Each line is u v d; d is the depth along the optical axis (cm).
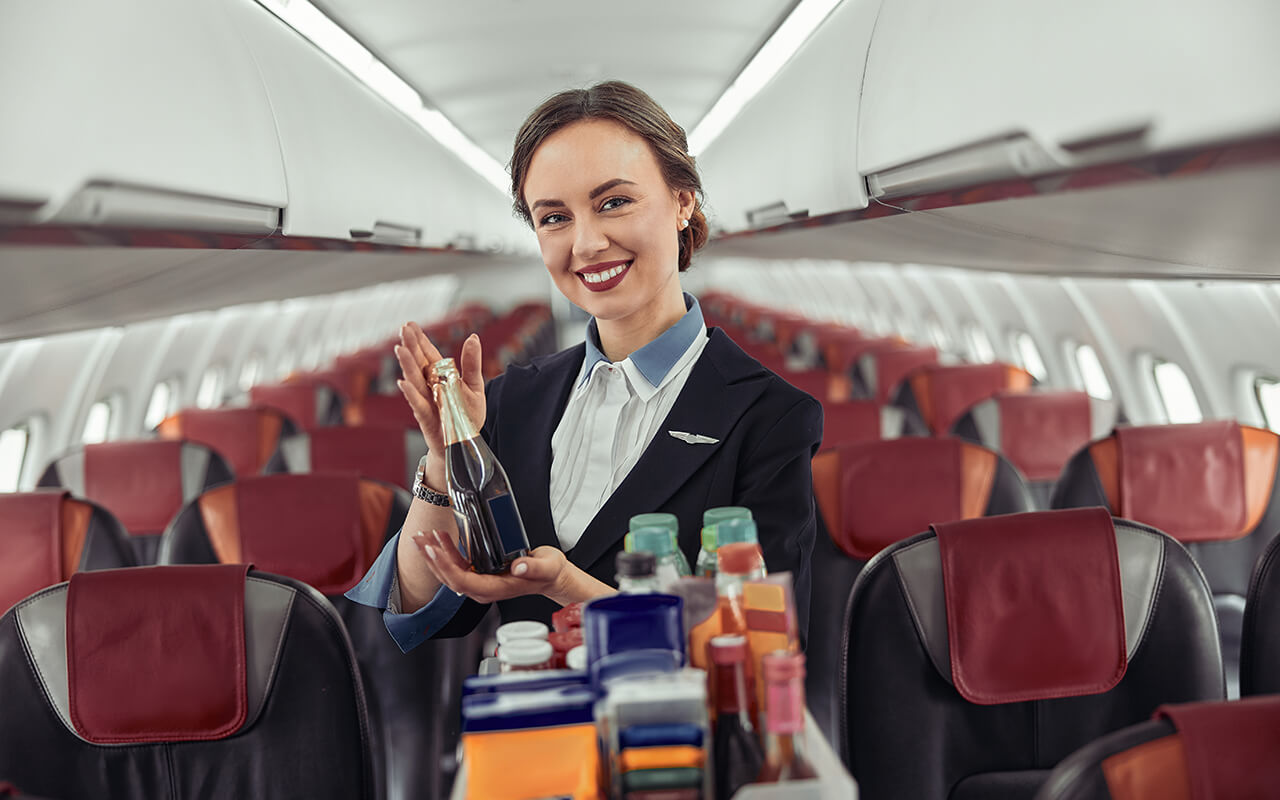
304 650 159
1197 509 268
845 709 161
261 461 418
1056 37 169
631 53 561
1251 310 383
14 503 237
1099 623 156
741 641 104
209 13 244
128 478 341
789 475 133
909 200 267
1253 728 105
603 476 139
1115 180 174
